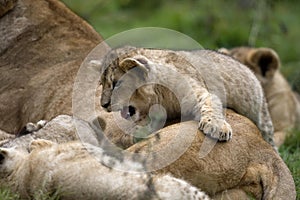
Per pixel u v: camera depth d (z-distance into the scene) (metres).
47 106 20.75
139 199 16.31
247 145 17.81
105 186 16.48
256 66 29.34
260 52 29.39
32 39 21.81
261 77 29.30
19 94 21.20
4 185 17.25
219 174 17.16
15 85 21.33
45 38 21.83
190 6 40.19
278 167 17.91
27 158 17.30
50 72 21.27
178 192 16.39
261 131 21.39
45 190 16.81
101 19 38.09
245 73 21.08
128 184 16.44
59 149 17.14
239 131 18.05
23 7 22.03
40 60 21.61
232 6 38.94
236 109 20.70
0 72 21.48
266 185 17.62
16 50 21.75
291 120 29.59
